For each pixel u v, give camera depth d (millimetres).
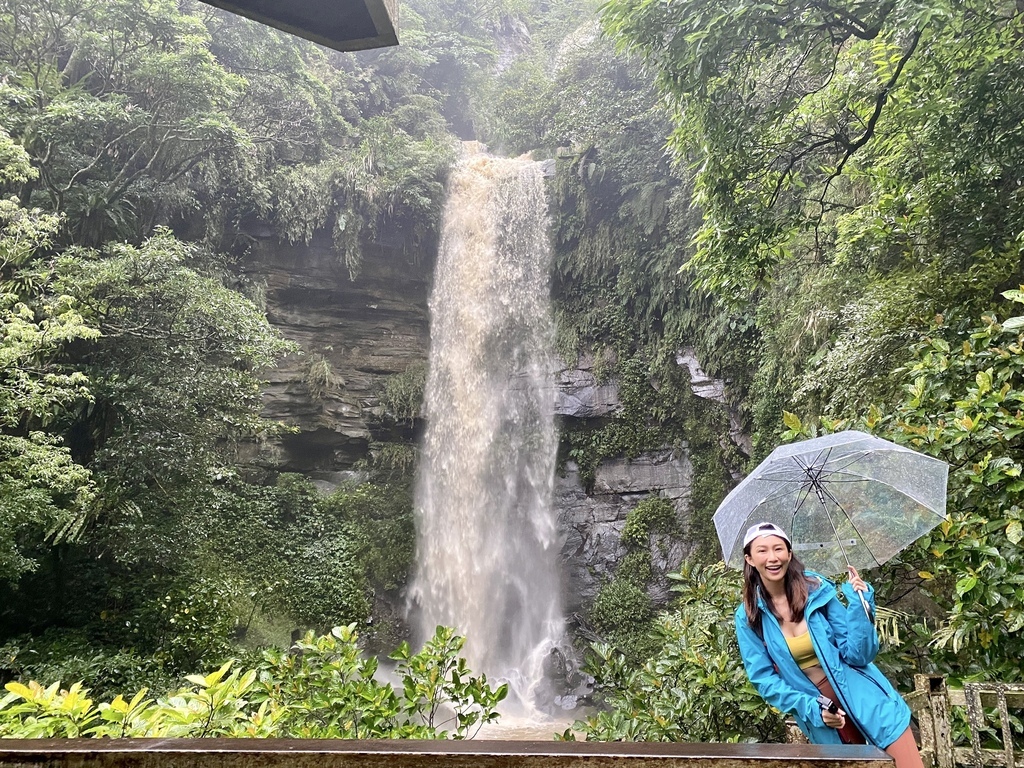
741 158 6805
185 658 11477
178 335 12250
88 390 10609
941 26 5820
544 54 27203
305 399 17203
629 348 18234
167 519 12375
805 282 10773
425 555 17328
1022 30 6348
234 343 12742
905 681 3928
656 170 17016
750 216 6895
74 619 11789
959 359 4336
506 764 1073
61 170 13117
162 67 12914
